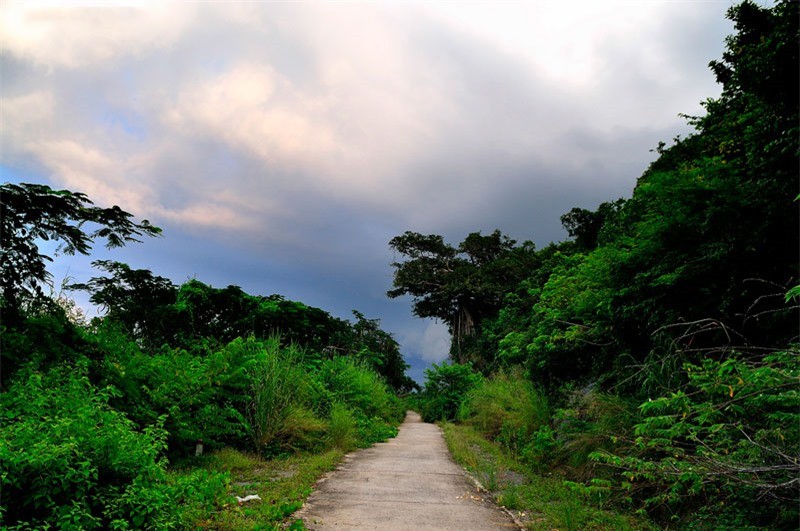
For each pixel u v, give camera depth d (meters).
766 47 7.05
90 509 4.18
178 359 9.85
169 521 4.48
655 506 5.90
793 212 6.63
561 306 12.77
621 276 8.95
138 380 8.67
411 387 48.53
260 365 11.24
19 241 7.13
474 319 57.41
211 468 8.45
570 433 8.72
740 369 4.62
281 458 10.19
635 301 8.67
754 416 5.09
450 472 9.48
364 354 24.81
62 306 8.45
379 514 6.12
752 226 6.91
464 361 50.56
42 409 5.44
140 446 4.78
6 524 3.88
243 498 6.57
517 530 5.65
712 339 7.22
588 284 10.95
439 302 59.66
